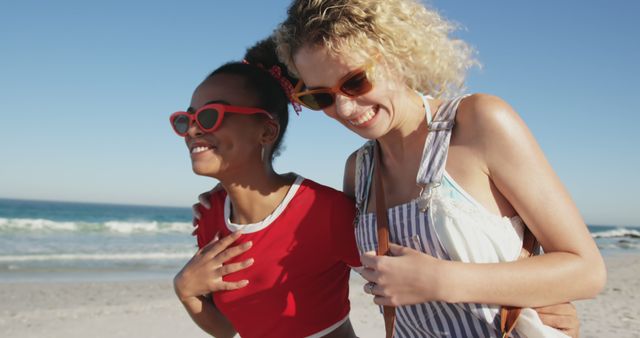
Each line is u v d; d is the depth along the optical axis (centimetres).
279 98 254
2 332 768
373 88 183
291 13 193
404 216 193
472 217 180
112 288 1164
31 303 973
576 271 168
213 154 230
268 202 244
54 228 3161
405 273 172
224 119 229
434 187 185
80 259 1797
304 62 191
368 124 193
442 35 196
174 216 7156
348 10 178
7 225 3067
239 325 254
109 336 755
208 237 268
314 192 241
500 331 180
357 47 177
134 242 2669
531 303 169
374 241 206
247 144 235
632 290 1277
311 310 242
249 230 242
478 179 183
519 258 185
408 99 197
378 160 214
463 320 186
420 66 188
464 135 187
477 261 179
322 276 243
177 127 234
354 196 252
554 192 174
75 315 880
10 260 1702
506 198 183
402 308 201
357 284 1264
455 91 208
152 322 836
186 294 243
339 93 186
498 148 178
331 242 238
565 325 180
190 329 797
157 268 1631
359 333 755
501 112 180
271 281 238
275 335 245
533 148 178
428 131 195
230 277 244
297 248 237
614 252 3291
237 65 244
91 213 6894
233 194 244
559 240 173
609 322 875
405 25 182
